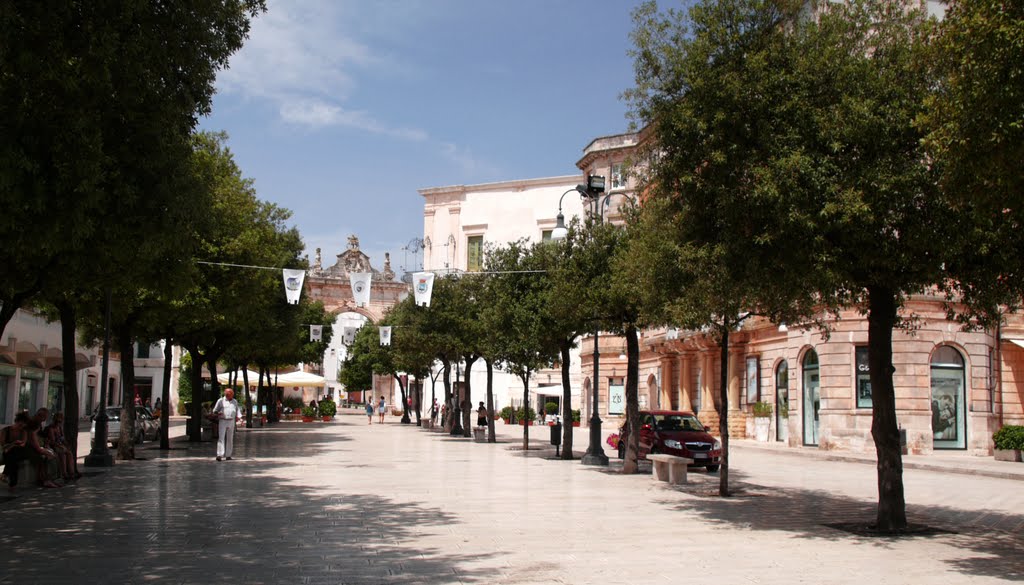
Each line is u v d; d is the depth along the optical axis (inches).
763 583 327.6
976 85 347.6
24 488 628.7
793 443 1251.8
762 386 1385.3
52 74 350.0
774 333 1342.3
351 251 2783.0
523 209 2384.4
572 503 573.0
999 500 639.1
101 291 770.2
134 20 393.1
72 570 342.0
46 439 669.9
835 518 518.6
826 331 563.5
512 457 1022.4
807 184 421.1
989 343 1179.9
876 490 694.5
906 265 440.1
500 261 1011.3
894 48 460.1
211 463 882.8
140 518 486.3
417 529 452.1
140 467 824.3
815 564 367.6
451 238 2445.9
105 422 829.8
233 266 937.5
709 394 1546.5
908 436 1124.5
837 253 438.0
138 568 346.3
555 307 820.0
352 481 705.0
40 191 349.1
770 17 474.3
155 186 420.5
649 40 494.9
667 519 502.6
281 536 426.3
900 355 1138.7
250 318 1090.1
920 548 413.4
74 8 365.7
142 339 1045.8
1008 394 1206.9
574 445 1374.3
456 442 1370.6
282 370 2701.8
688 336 1552.7
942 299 1147.9
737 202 445.4
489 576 335.0
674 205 495.5
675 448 861.2
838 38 462.0
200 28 426.0
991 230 410.0
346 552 384.2
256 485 666.2
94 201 367.6
